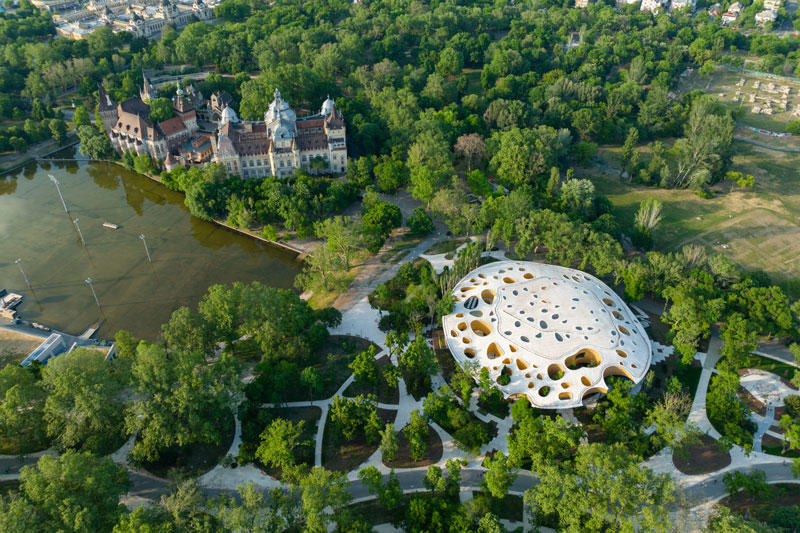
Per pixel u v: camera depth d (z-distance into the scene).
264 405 156.50
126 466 141.25
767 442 150.25
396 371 160.12
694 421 155.62
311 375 154.12
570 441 131.50
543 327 169.25
